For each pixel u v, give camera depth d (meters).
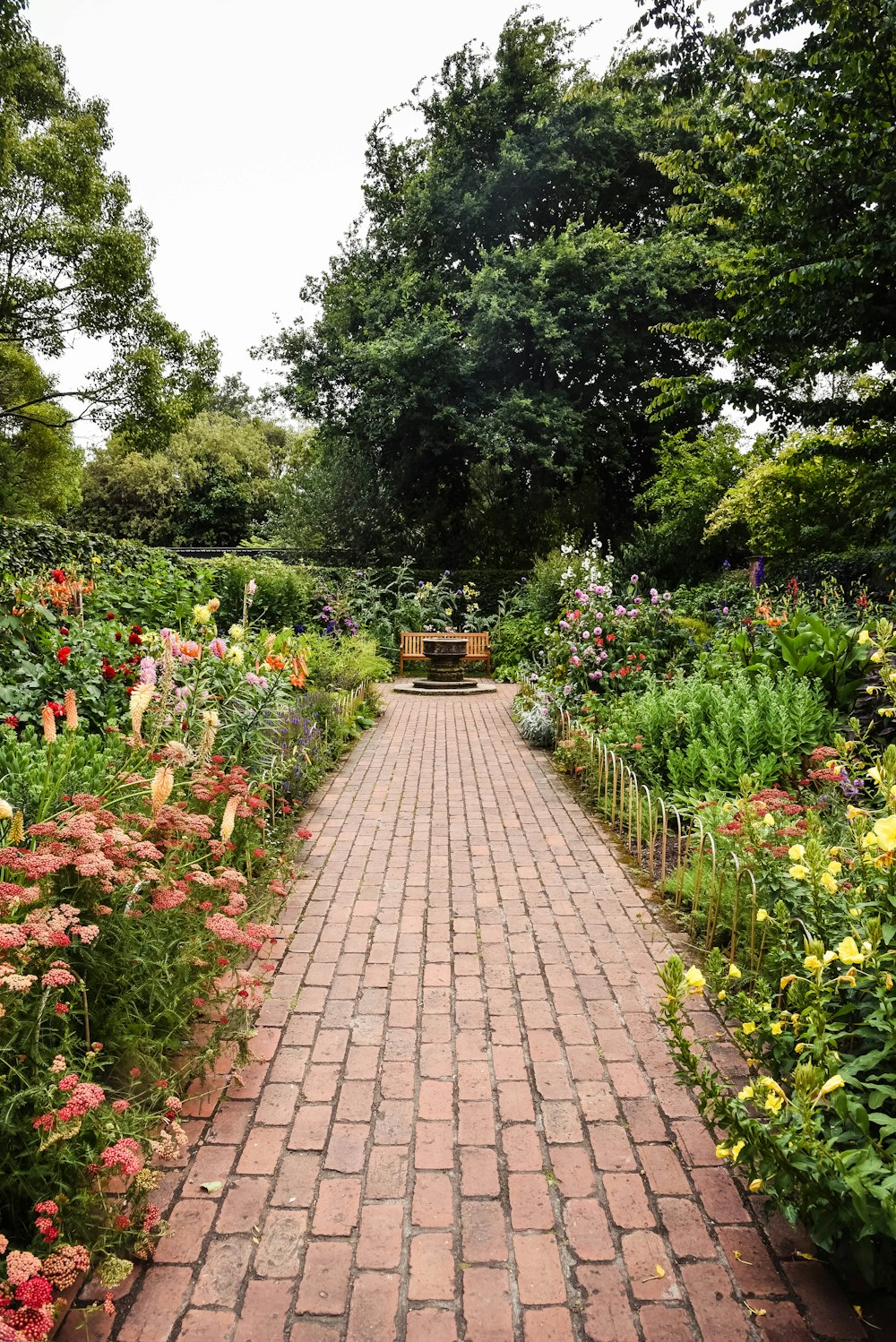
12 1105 1.75
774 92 8.41
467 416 18.72
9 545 10.48
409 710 11.48
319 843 5.19
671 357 20.19
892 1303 1.80
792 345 9.59
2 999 1.86
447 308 19.83
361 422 19.53
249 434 38.50
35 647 6.04
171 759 3.11
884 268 7.88
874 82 7.77
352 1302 1.83
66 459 24.88
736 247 11.38
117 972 2.45
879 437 10.62
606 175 18.52
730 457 16.62
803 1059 2.07
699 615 12.51
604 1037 2.93
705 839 4.27
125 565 11.54
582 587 11.34
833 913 2.55
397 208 20.88
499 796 6.46
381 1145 2.36
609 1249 1.98
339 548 20.16
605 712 7.58
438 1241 2.01
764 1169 1.88
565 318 18.14
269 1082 2.65
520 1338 1.74
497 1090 2.62
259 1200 2.14
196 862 2.98
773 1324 1.77
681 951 3.60
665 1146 2.36
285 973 3.41
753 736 5.39
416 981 3.34
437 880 4.53
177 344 18.11
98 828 2.60
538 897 4.27
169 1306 1.81
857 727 4.98
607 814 5.74
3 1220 1.84
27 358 20.28
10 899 1.99
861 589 10.38
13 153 15.35
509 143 17.72
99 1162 1.86
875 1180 1.70
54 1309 1.74
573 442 18.53
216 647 5.04
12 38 15.23
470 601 18.64
